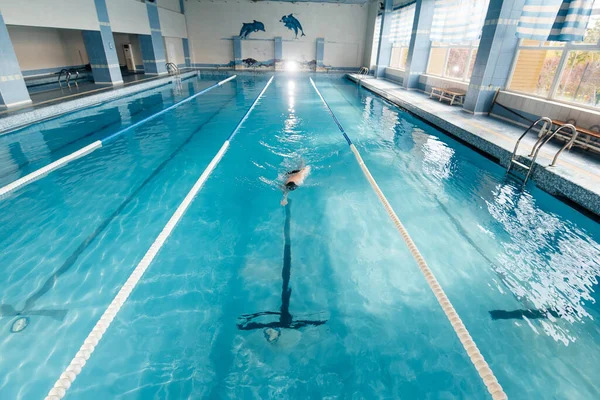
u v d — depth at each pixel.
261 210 3.58
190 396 1.70
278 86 12.55
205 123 7.08
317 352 1.96
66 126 6.50
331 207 3.66
